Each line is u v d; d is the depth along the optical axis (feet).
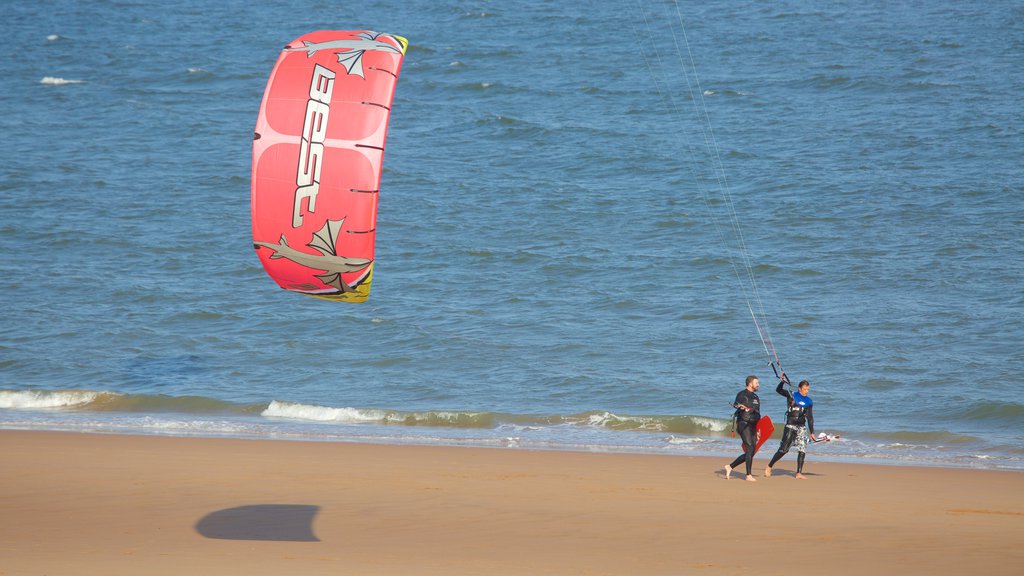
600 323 325.42
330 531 140.77
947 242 391.04
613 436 227.61
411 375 281.13
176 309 337.11
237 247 403.54
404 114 594.24
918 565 129.08
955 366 281.54
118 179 485.97
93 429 223.51
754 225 420.36
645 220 431.43
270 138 130.00
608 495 167.53
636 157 513.04
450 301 346.54
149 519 146.20
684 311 335.47
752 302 342.23
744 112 580.30
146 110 613.11
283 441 212.84
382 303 344.08
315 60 132.26
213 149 537.65
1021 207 425.28
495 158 517.55
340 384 273.95
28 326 318.04
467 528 144.25
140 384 271.49
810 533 145.07
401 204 449.89
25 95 646.74
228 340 311.06
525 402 258.78
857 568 127.24
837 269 369.71
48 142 546.67
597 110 596.29
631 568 124.36
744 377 278.87
